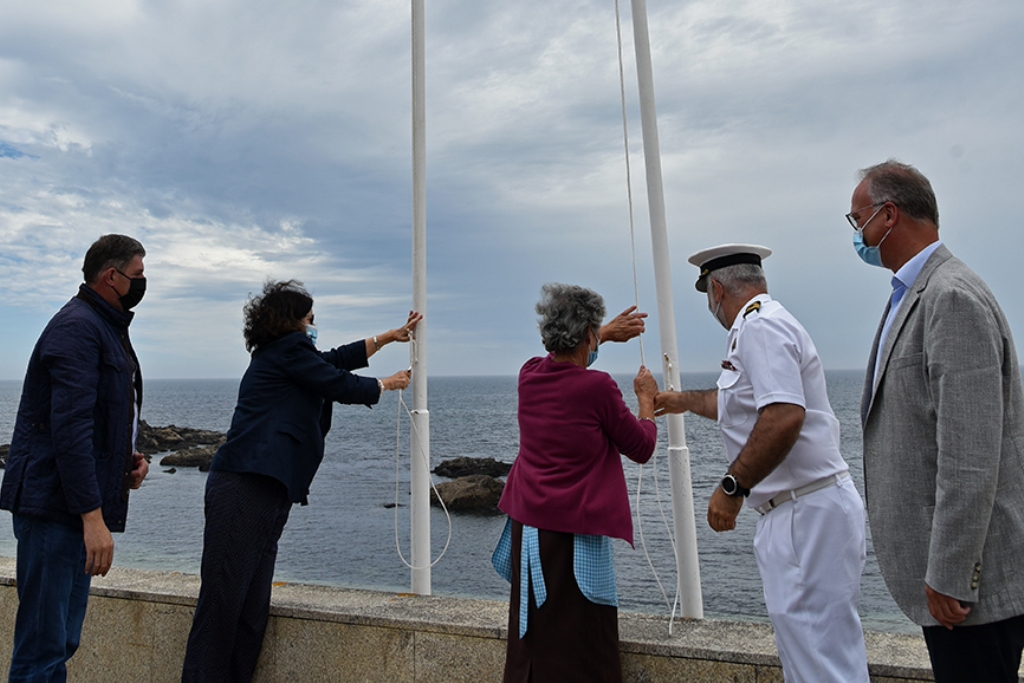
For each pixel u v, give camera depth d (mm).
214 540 2562
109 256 2605
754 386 1862
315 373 2664
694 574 2691
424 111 3189
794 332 1900
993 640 1618
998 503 1617
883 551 1779
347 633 2762
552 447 2244
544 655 2152
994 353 1580
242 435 2615
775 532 1897
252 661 2797
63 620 2482
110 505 2572
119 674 3025
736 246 2121
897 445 1770
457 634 2605
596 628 2160
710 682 2322
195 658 2555
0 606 3193
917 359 1735
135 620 3010
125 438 2643
